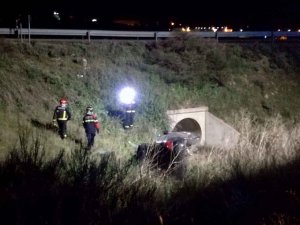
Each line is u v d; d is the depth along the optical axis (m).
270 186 9.77
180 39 36.62
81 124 24.25
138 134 25.55
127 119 25.84
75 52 30.66
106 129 24.72
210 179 10.13
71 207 6.39
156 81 31.22
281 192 9.45
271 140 13.31
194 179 10.16
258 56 38.84
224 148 14.38
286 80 37.75
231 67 36.16
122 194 7.42
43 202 6.23
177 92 30.95
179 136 20.08
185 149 15.27
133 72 31.08
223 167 11.27
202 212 8.38
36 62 28.06
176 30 37.62
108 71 29.88
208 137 30.45
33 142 8.86
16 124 20.19
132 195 7.38
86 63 29.62
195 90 31.92
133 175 8.47
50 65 28.36
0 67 25.70
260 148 11.88
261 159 11.11
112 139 23.39
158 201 8.03
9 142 17.31
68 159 8.64
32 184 6.53
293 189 9.56
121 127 25.72
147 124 26.64
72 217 6.30
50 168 7.32
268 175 10.16
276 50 40.50
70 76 27.91
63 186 6.75
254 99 34.06
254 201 9.06
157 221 7.09
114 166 8.28
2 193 6.33
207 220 8.25
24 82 25.38
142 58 33.53
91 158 8.80
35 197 6.25
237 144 12.62
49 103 24.62
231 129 29.11
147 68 32.09
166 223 7.41
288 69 38.91
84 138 21.69
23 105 23.19
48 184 6.74
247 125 17.86
